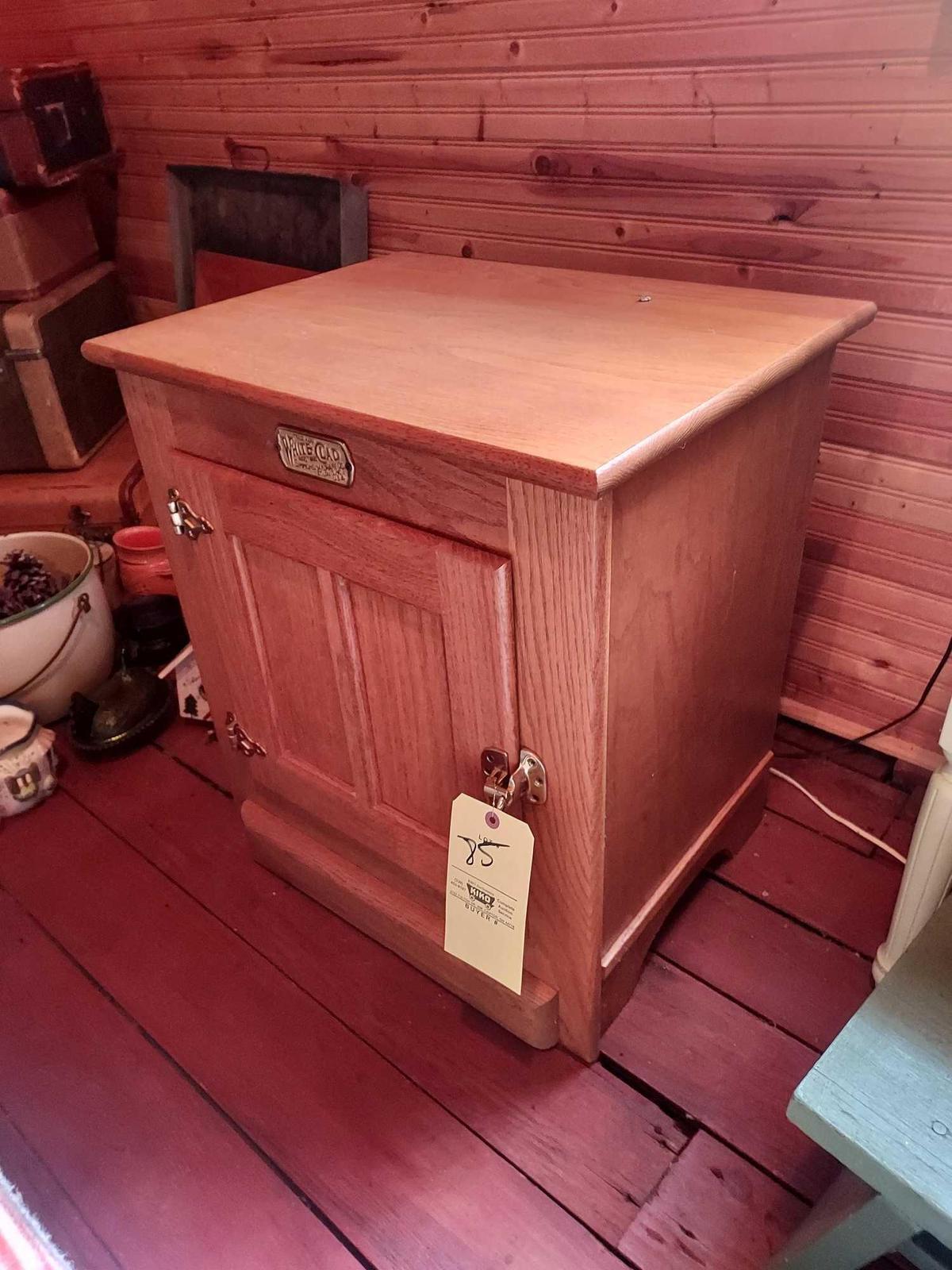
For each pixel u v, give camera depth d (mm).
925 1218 605
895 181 920
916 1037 692
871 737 1266
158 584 1549
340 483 770
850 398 1059
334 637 863
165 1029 1019
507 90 1124
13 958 1105
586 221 1150
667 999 1016
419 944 1014
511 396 697
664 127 1030
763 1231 819
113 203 1743
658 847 941
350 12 1204
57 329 1561
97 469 1648
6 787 1270
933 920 785
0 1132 936
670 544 730
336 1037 1001
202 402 842
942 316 961
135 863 1223
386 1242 832
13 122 1401
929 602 1128
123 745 1379
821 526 1160
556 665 703
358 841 1019
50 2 1542
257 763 1078
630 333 833
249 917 1141
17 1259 443
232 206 1522
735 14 926
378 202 1344
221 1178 887
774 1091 924
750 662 992
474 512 685
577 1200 851
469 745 806
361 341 849
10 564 1437
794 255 1018
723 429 739
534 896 862
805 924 1090
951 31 826
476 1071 960
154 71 1496
